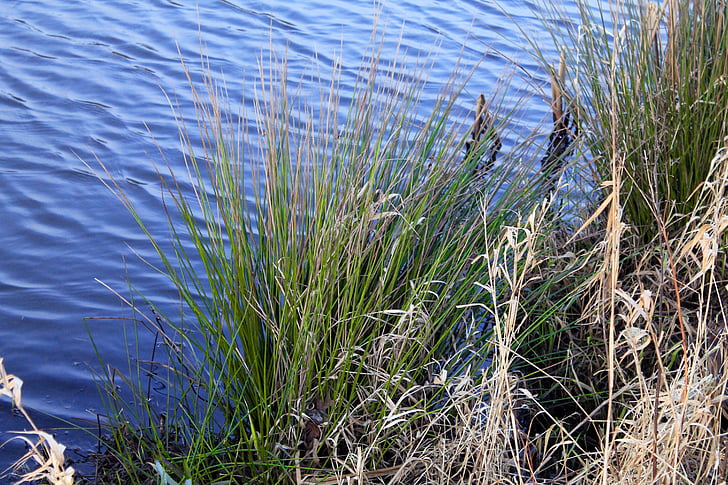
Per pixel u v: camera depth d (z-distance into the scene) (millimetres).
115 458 2648
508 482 2275
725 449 2188
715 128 3127
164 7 7191
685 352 1891
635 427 2092
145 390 2992
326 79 5605
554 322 3031
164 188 4449
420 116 4887
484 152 3168
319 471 2424
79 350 3223
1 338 3277
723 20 3301
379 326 2455
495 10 7203
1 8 6941
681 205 3244
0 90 5461
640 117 3373
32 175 4484
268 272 2566
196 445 2430
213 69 5953
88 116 5195
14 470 2602
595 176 3520
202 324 2611
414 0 7496
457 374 2732
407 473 2455
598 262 3084
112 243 3955
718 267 3066
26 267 3748
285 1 7449
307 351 2402
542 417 2930
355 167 2639
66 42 6344
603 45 3873
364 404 2486
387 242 2607
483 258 2738
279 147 2662
